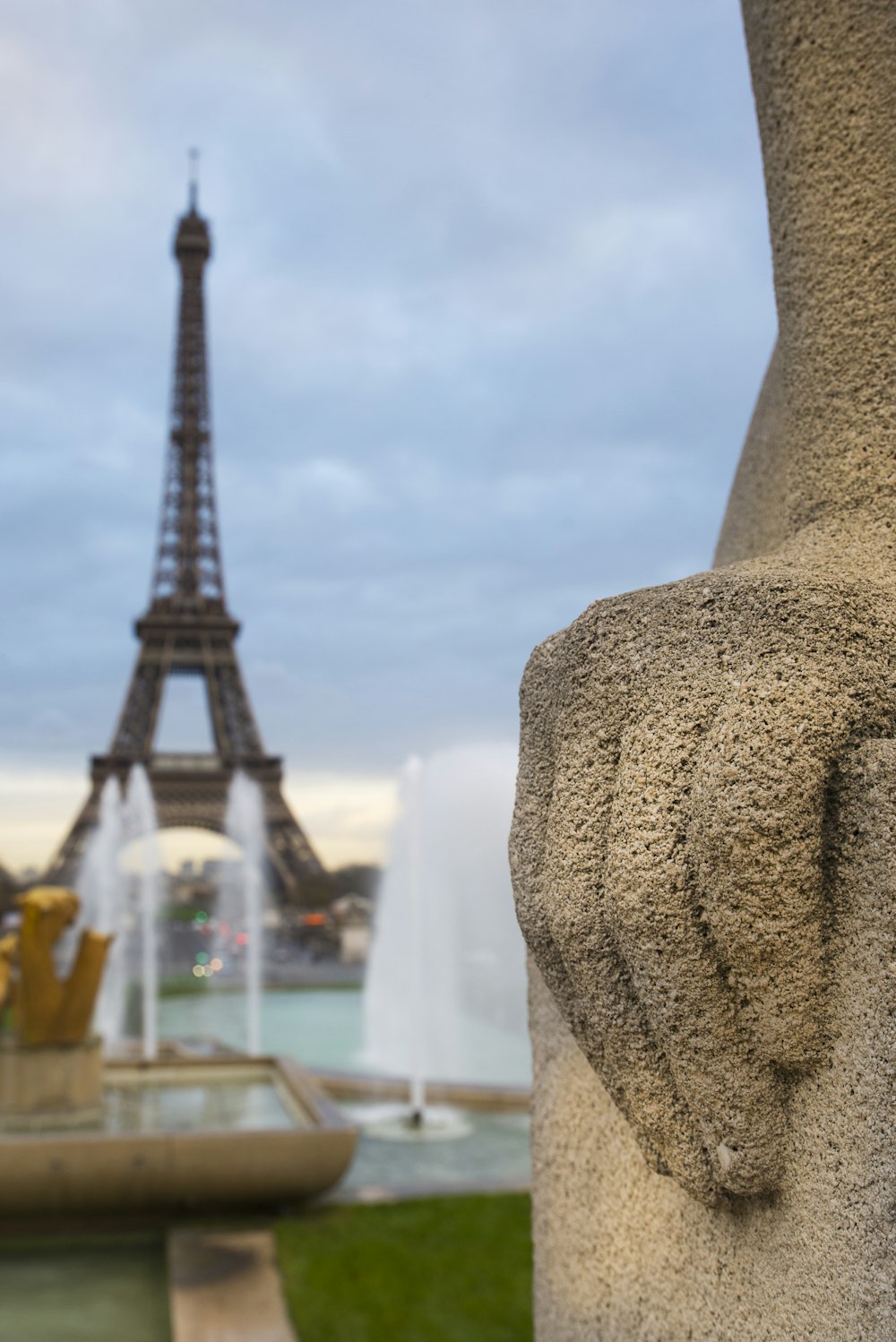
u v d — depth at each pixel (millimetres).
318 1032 23609
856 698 1840
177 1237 8609
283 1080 11969
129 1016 27453
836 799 1807
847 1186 1752
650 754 1915
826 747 1797
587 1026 2164
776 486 2641
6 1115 10109
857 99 2318
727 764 1808
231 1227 8875
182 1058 12672
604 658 2039
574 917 2041
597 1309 2467
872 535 2219
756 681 1843
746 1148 1897
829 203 2352
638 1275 2312
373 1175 10719
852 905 1771
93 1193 8727
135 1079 12461
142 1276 8156
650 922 1890
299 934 62500
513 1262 7953
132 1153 8711
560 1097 2684
